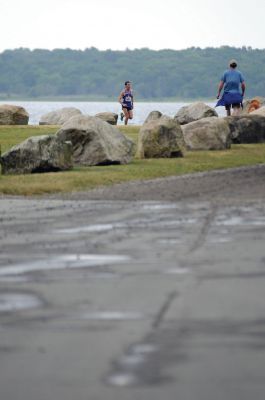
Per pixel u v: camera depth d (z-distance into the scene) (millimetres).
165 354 18281
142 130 71500
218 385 16422
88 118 65250
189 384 16500
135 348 18703
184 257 29109
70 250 30719
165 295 23438
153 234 33938
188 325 20422
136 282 25156
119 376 16984
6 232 34875
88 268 27469
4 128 100250
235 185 51719
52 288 24547
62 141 60594
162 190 49250
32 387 16438
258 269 26984
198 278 25641
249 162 68750
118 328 20219
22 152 58906
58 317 21297
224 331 19922
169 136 71125
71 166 61125
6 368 17484
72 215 39469
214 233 34094
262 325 20391
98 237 33406
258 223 36594
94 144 64438
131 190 49500
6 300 23188
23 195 48375
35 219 38375
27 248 31250
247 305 22266
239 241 32219
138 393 16062
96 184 52812
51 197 46781
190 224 36438
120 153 65625
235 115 91375
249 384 16469
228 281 25156
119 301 22828
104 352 18438
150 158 70688
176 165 64375
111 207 42031
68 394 16062
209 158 70562
